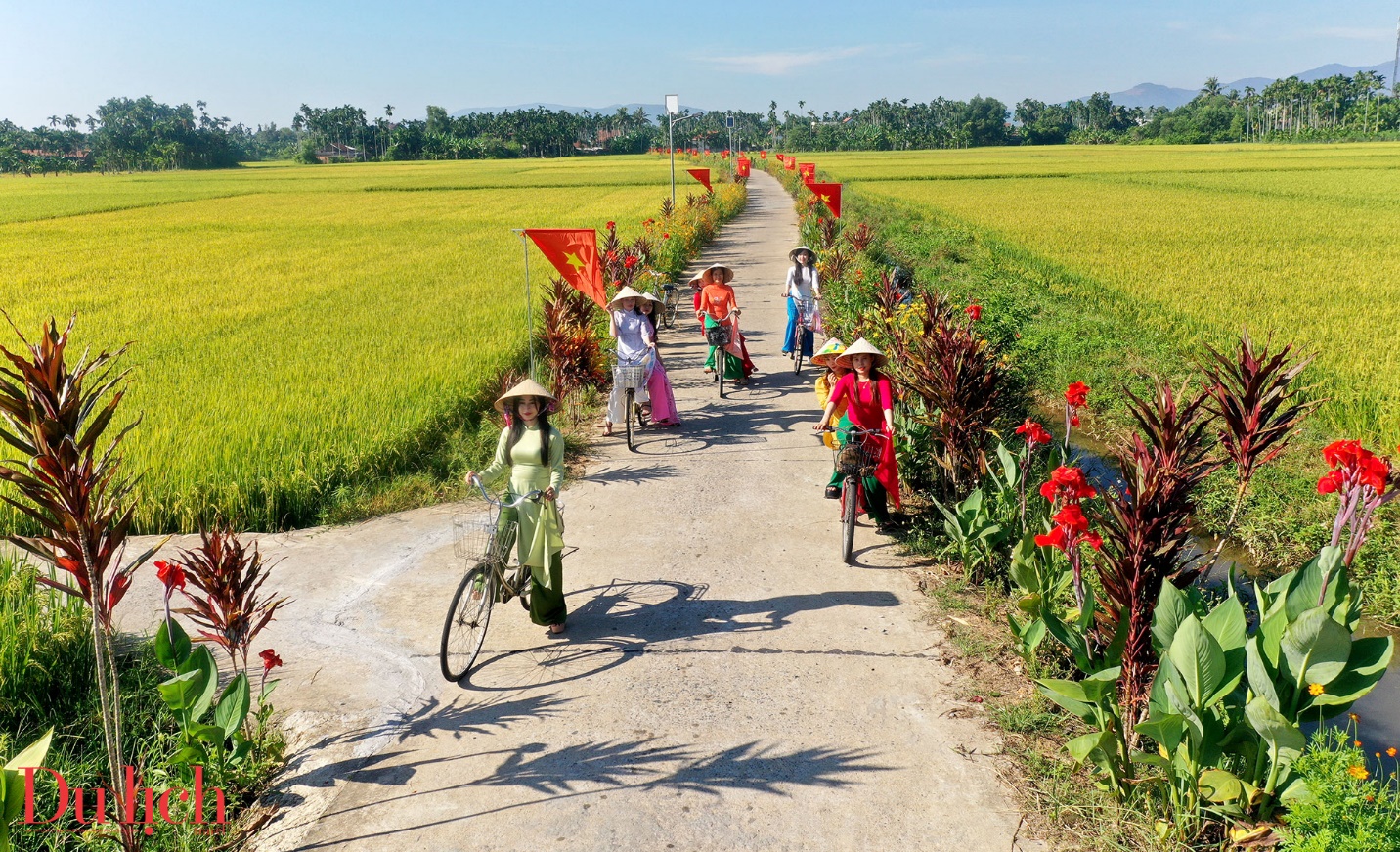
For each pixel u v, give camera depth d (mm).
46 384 3553
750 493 8320
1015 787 4230
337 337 14445
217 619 4625
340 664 5523
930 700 4969
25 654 5027
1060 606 5426
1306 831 3367
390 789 4348
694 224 27469
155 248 30625
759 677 5246
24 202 59875
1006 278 18547
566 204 46688
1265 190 47750
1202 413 8477
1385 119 146375
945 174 69000
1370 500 3871
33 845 3916
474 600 5430
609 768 4445
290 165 165875
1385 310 15492
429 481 8625
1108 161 86188
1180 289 18203
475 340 13828
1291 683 3729
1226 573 7082
